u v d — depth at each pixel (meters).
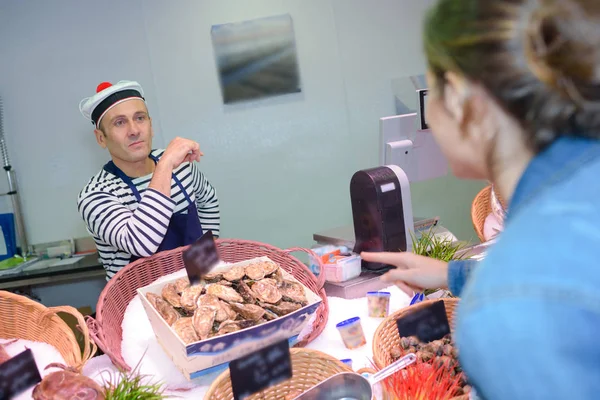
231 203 3.71
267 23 3.54
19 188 3.45
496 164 0.54
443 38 0.51
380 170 1.67
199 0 3.47
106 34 3.39
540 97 0.47
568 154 0.49
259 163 3.70
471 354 0.44
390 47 3.76
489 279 0.45
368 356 1.22
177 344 1.08
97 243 2.04
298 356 1.08
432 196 4.04
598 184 0.46
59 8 3.32
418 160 2.02
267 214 3.77
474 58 0.48
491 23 0.47
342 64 3.71
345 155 3.80
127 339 1.31
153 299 1.25
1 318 1.36
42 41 3.33
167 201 1.75
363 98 3.77
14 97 3.35
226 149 3.64
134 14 3.41
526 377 0.40
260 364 1.00
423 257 1.10
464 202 4.11
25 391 1.08
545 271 0.42
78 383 0.98
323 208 3.83
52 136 3.43
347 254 1.70
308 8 3.61
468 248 1.71
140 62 3.45
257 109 3.63
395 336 1.22
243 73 3.56
